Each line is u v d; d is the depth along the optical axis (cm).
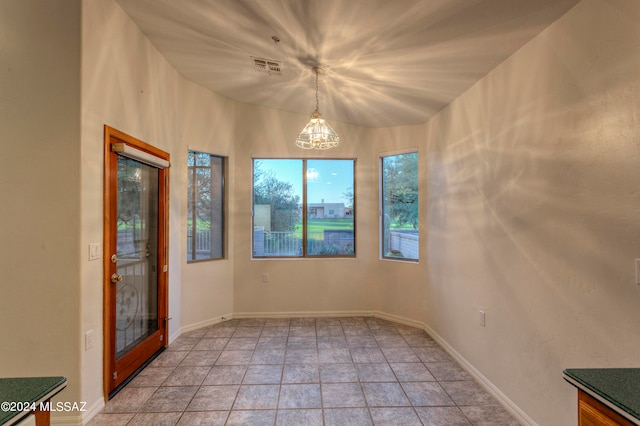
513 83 202
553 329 168
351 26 201
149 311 274
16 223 182
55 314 182
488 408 206
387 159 401
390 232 399
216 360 274
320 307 399
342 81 292
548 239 172
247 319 387
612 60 136
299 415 198
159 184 287
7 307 182
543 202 175
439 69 236
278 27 213
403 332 343
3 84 182
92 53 192
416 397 218
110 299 213
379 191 400
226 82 333
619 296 134
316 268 399
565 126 160
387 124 383
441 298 309
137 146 243
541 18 164
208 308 363
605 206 140
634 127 128
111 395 215
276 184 408
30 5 183
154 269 283
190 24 228
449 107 296
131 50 234
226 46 253
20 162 182
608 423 87
